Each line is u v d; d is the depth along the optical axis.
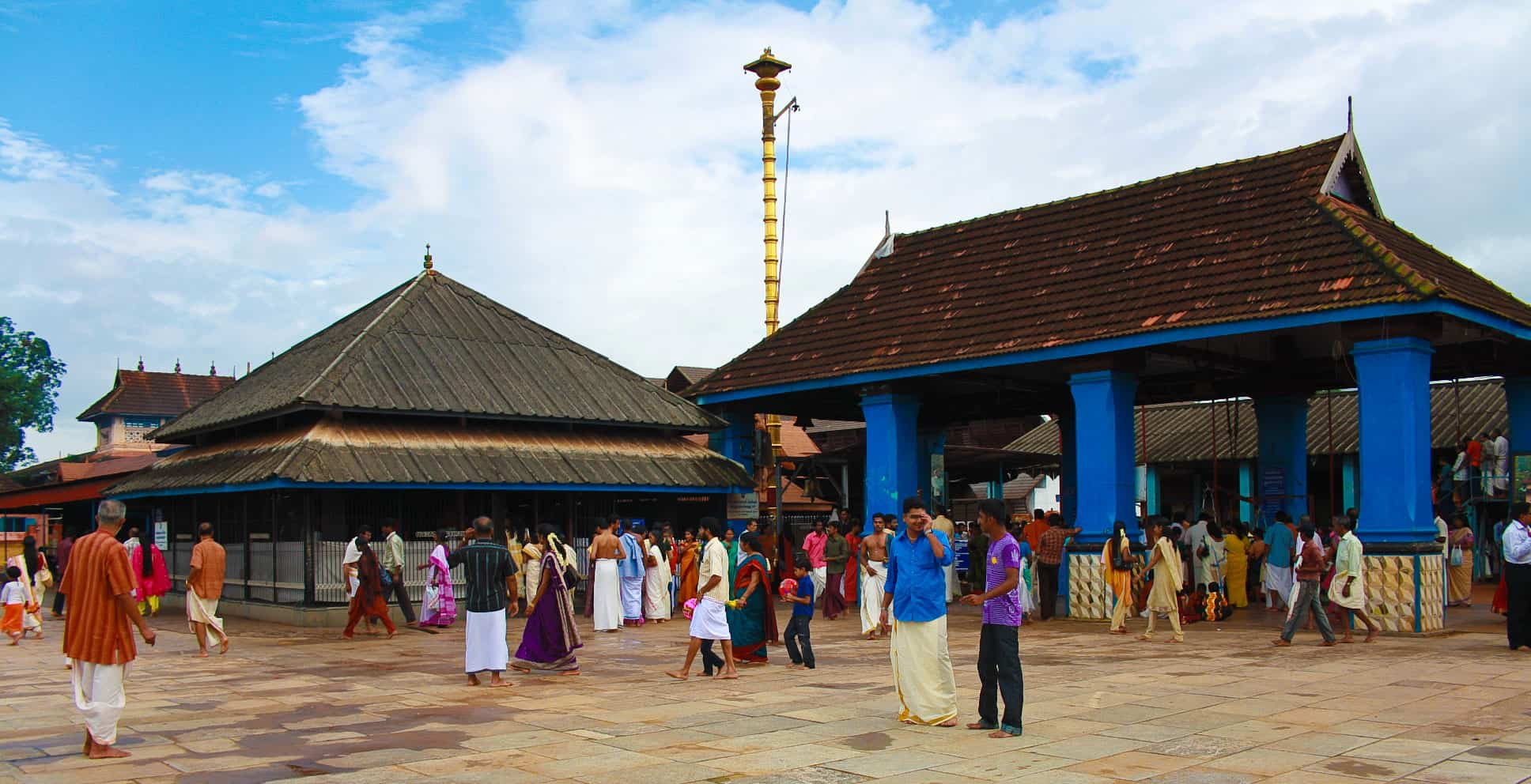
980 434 43.22
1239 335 19.11
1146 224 20.19
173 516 25.69
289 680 12.62
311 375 21.83
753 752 8.34
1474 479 24.39
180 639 17.38
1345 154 18.66
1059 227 21.80
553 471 21.50
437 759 8.22
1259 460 22.88
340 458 19.45
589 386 24.39
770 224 27.78
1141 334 17.44
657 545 21.66
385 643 16.77
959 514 42.69
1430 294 14.73
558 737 9.02
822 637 16.97
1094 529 18.44
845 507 33.97
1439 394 29.14
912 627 9.37
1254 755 8.03
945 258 23.45
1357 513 17.48
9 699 11.55
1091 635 16.23
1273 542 19.42
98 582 8.48
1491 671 11.85
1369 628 14.79
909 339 21.28
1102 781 7.37
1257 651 13.92
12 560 18.09
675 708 10.37
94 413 48.72
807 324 24.45
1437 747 8.20
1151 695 10.65
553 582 13.11
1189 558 19.05
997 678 9.09
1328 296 15.83
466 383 22.38
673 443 24.73
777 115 28.28
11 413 52.69
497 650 12.11
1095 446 18.42
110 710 8.48
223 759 8.32
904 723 9.42
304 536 19.36
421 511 20.84
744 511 24.77
